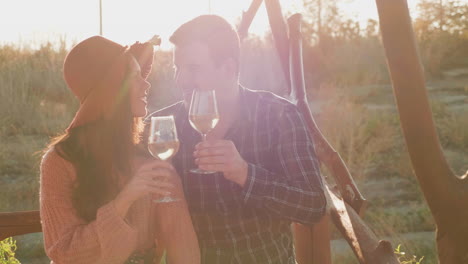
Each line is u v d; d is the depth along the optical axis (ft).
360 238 7.39
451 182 8.30
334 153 9.20
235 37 6.82
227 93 6.85
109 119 5.86
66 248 5.68
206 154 6.20
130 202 5.67
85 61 5.83
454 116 31.48
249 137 6.95
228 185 6.87
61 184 5.88
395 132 29.48
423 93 8.16
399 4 8.01
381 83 38.96
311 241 9.14
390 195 24.02
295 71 9.82
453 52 44.42
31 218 8.75
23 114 29.71
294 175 6.72
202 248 7.09
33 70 34.09
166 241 6.48
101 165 5.85
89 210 5.83
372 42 42.55
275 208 6.44
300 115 7.00
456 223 8.33
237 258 6.98
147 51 6.12
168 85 34.47
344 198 9.05
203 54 6.64
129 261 6.25
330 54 41.93
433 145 8.23
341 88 37.19
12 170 24.89
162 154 6.15
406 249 19.08
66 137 5.90
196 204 6.98
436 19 47.55
